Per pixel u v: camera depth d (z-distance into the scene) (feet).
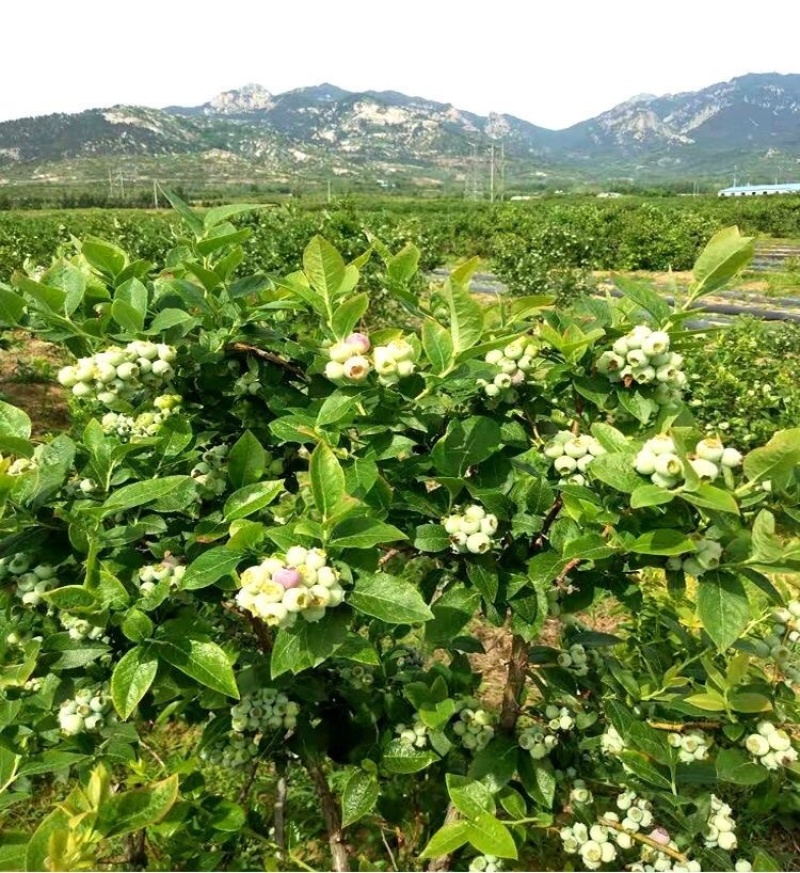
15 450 5.12
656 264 82.02
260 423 7.02
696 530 4.83
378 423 5.46
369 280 32.45
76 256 7.57
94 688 5.58
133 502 4.83
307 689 6.37
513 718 6.93
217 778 9.83
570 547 4.66
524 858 8.93
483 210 165.07
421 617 4.34
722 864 6.11
